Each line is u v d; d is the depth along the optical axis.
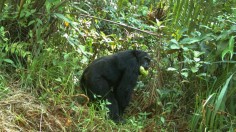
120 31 6.89
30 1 5.23
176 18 5.44
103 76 5.33
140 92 5.92
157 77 5.70
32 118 4.46
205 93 5.56
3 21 5.41
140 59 5.46
